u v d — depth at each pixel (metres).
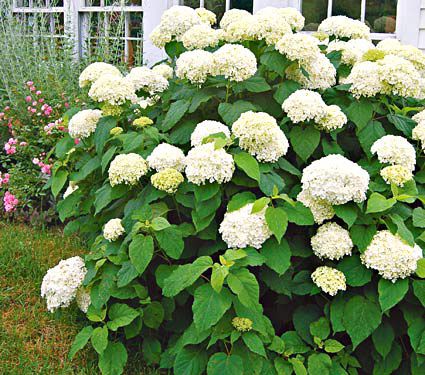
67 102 5.44
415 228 2.56
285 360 2.45
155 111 3.32
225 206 2.77
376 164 2.73
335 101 3.07
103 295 2.71
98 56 6.28
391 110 3.07
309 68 2.92
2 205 5.20
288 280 2.56
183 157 2.66
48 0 7.57
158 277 2.62
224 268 2.25
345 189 2.32
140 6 7.00
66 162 3.26
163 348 2.89
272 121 2.54
